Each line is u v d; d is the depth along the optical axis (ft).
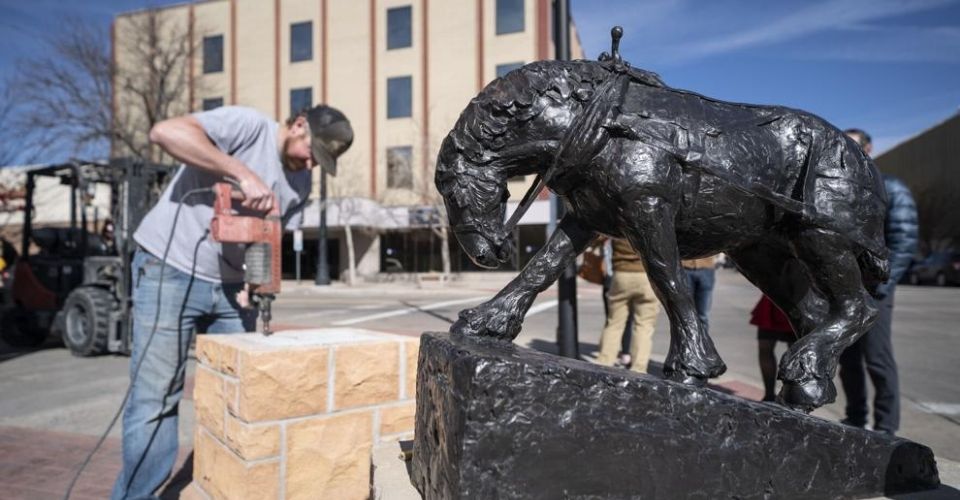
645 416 4.93
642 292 16.29
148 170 25.16
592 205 5.69
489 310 5.89
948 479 6.72
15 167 53.11
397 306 45.80
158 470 9.31
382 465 6.82
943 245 100.42
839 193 5.74
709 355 5.49
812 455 5.36
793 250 5.96
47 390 18.80
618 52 5.94
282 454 8.72
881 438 5.68
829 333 5.84
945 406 16.20
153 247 9.45
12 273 30.14
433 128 80.94
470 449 4.57
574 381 4.79
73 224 29.43
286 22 86.28
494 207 5.65
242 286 10.43
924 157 109.19
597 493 4.82
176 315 9.49
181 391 9.80
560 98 5.50
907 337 29.07
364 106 83.76
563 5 16.69
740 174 5.57
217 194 9.06
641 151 5.39
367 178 83.76
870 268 6.05
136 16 67.82
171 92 64.28
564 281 16.66
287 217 10.91
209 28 82.79
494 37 79.00
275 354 8.66
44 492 10.61
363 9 83.66
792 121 5.95
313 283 82.53
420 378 5.92
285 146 10.18
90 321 24.32
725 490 5.09
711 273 18.10
